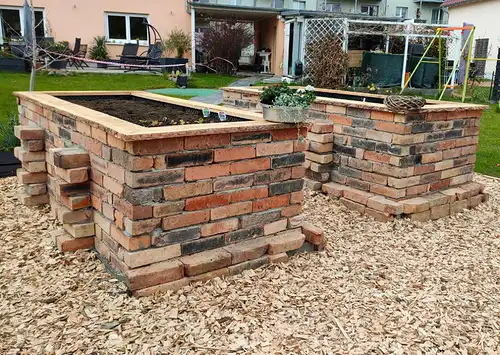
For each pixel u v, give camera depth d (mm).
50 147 3408
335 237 3434
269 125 2646
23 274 2629
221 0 19156
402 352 2121
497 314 2490
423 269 3002
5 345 2029
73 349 2014
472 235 3666
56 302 2359
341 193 4094
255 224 2793
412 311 2471
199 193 2504
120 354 2004
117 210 2467
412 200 3869
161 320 2238
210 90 10336
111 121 2516
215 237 2641
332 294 2592
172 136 2279
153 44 13742
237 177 2633
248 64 18000
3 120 6457
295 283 2678
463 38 13789
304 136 2867
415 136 3742
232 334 2174
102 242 2730
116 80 10914
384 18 15000
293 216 2963
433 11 23516
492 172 5645
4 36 13422
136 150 2225
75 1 13719
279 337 2174
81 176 2713
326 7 21781
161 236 2430
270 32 16891
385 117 3744
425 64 12547
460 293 2705
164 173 2350
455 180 4293
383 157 3826
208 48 14750
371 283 2760
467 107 4055
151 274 2396
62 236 2898
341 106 4082
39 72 11117
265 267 2807
